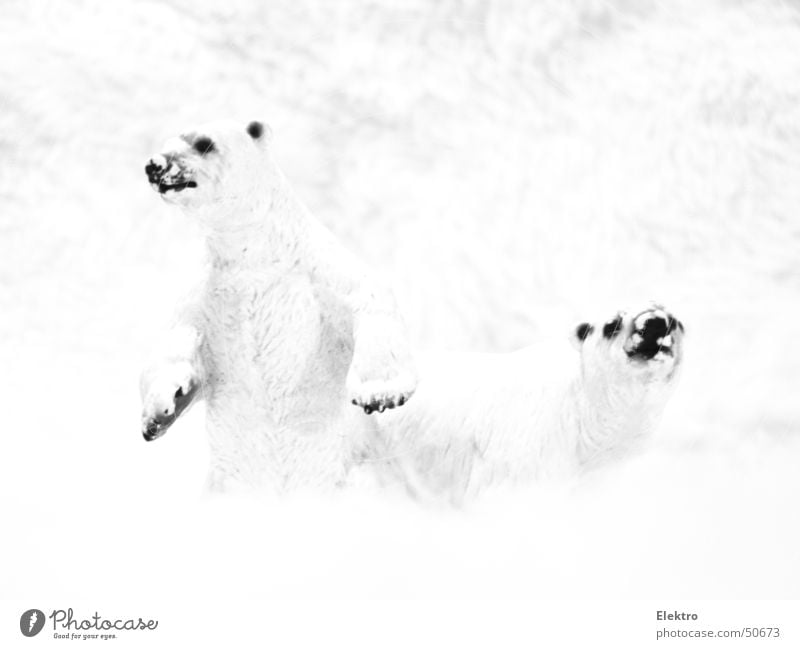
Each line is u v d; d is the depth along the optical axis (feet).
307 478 8.75
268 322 8.70
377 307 8.69
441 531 8.77
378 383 8.65
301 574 8.77
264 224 8.70
